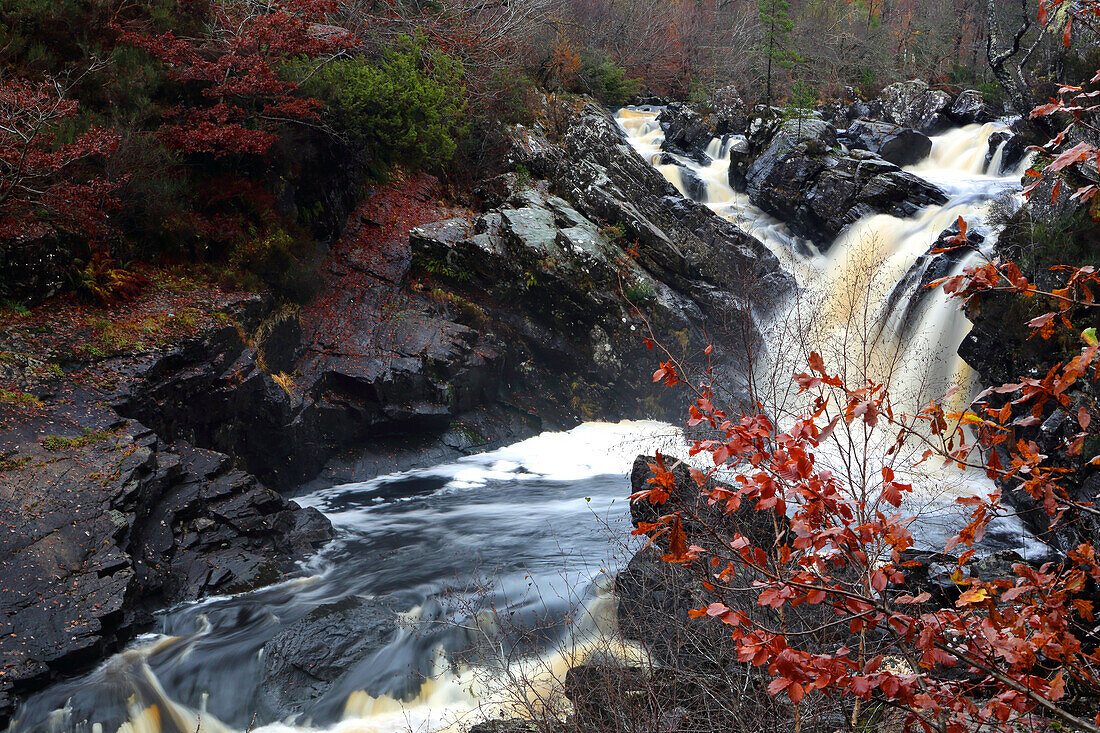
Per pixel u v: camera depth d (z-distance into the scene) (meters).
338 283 16.17
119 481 9.08
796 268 19.30
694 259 18.31
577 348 16.84
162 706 7.35
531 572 9.41
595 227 18.59
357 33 19.83
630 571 7.21
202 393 11.67
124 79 14.22
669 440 14.21
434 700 7.57
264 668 7.72
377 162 18.77
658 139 25.80
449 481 13.75
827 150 21.33
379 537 10.99
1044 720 3.05
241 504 10.28
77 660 7.38
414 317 16.00
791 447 2.36
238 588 9.23
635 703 5.15
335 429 14.05
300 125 16.05
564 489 13.21
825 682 2.10
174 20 15.82
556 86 24.61
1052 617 2.29
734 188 23.25
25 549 8.01
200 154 14.69
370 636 8.07
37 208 11.59
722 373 13.13
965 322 13.96
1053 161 2.18
